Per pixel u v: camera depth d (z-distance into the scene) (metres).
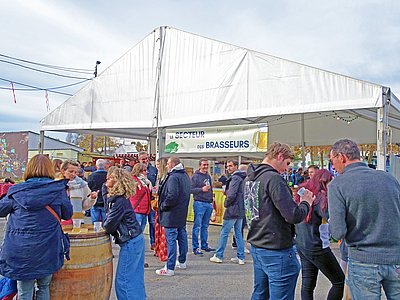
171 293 4.96
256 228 3.18
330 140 14.64
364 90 7.45
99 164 7.70
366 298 2.60
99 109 11.85
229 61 9.45
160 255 6.63
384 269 2.54
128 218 3.93
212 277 5.72
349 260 2.73
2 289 3.43
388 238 2.56
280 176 3.11
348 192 2.65
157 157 10.70
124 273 3.90
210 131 9.73
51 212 3.31
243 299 4.77
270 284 3.13
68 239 3.53
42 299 3.36
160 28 10.84
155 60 10.88
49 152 24.19
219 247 6.63
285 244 3.09
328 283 5.54
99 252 3.72
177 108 10.32
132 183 4.03
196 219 7.33
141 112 11.02
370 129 13.79
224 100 9.44
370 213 2.59
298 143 15.45
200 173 7.48
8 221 3.28
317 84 8.03
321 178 3.59
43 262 3.21
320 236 3.60
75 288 3.55
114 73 11.65
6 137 24.95
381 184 2.61
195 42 10.13
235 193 6.48
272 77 8.67
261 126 8.96
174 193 5.66
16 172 24.34
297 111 8.24
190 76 10.14
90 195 5.41
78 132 13.64
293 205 2.99
